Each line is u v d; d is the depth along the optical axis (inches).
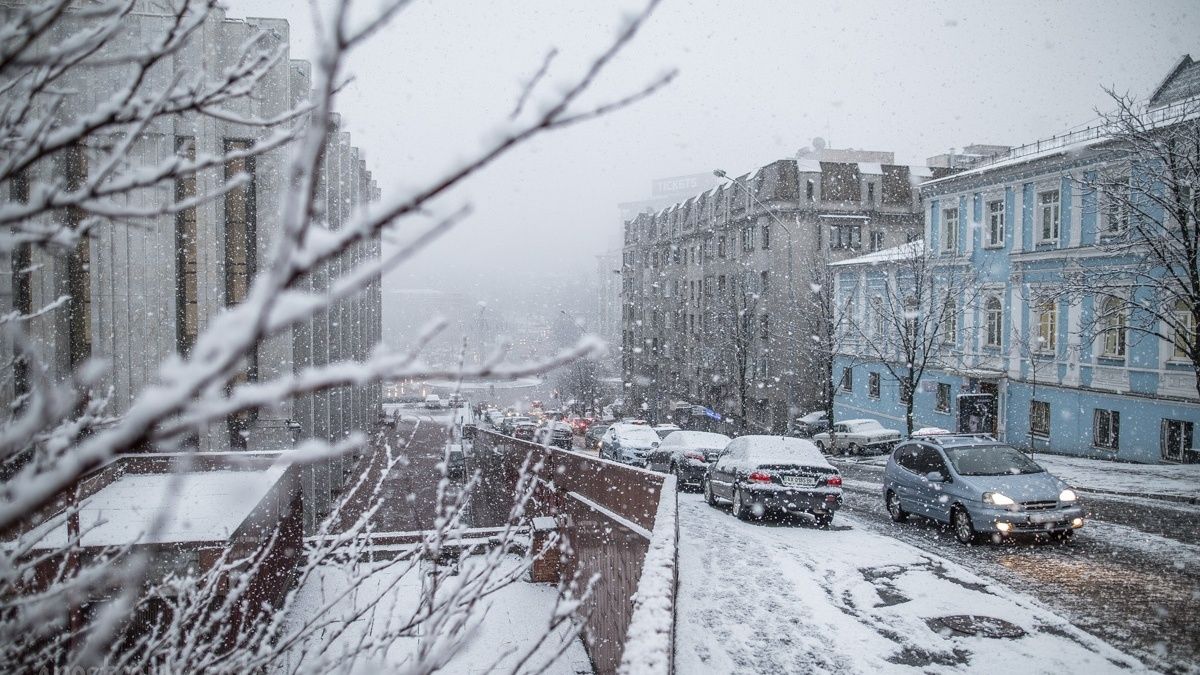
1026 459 502.6
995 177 1153.4
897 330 1171.9
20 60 70.2
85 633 176.4
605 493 459.8
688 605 307.6
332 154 1047.6
